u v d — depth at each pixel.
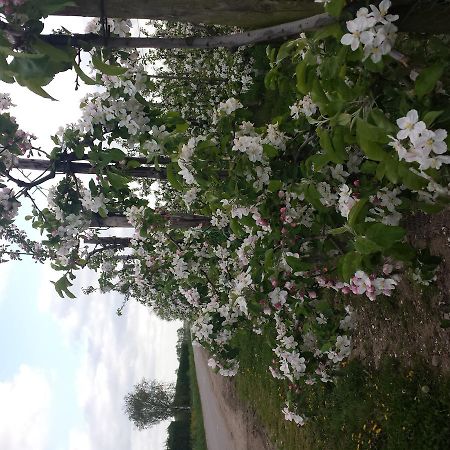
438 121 1.91
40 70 2.13
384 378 4.68
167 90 8.27
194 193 3.92
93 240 5.99
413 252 2.14
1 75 2.17
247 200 3.13
